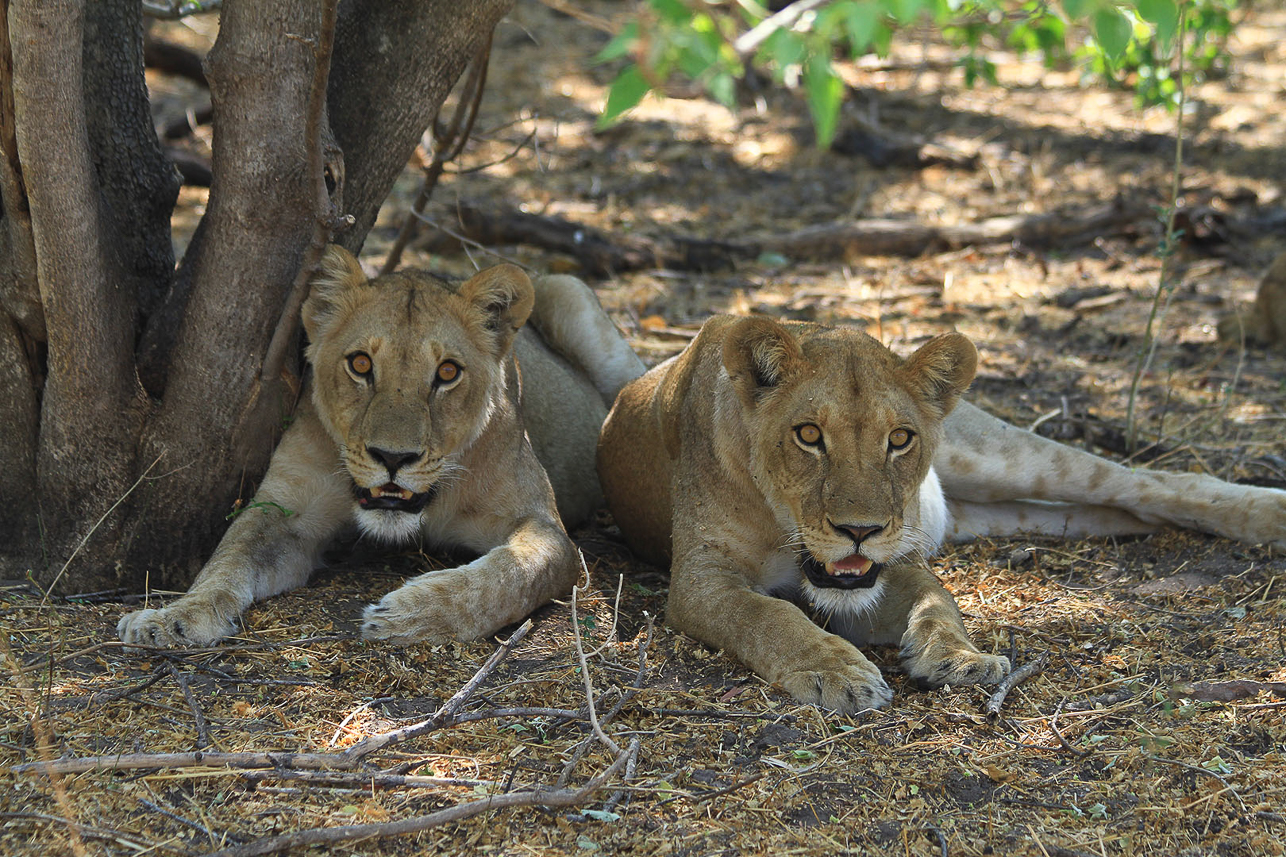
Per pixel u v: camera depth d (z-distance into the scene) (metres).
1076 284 17.39
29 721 6.54
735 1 4.30
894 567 8.36
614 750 6.38
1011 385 13.66
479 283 8.59
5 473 8.48
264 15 7.89
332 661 7.48
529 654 7.88
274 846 5.43
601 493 11.30
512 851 5.69
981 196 21.41
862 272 17.94
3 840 5.53
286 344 8.39
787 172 22.61
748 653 7.62
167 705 6.81
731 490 8.27
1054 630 8.29
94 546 8.46
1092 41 13.60
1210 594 8.89
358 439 8.01
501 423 8.99
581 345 11.62
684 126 24.75
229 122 8.11
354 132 9.02
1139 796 6.26
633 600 9.02
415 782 6.13
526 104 25.27
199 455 8.51
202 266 8.33
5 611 7.99
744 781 6.26
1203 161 23.56
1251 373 14.12
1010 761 6.59
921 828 5.97
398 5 8.96
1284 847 5.83
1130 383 13.76
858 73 28.94
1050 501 10.37
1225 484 9.95
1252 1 36.78
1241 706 7.14
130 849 5.52
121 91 8.71
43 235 7.63
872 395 7.56
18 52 7.12
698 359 8.98
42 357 8.33
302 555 8.79
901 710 7.10
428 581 7.95
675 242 17.94
